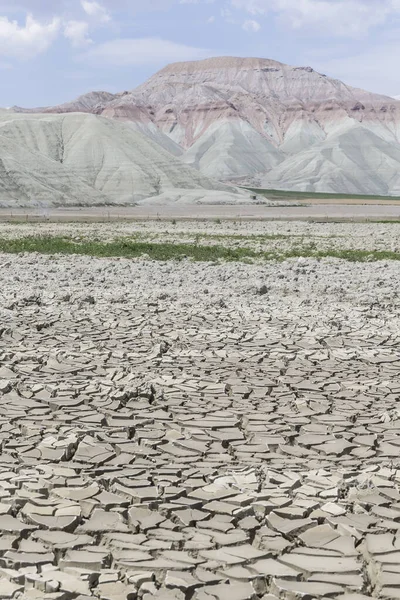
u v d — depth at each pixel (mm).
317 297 17750
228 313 14609
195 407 8375
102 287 19094
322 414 8203
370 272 23562
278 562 4840
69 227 56000
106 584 4508
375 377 9906
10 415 7922
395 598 4430
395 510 5621
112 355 10852
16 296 16547
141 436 7355
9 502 5637
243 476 6215
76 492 5836
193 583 4523
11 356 10703
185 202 140375
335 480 6164
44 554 4887
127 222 66812
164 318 14016
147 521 5391
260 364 10523
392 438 7418
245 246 35375
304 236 44500
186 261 27078
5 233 45500
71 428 7480
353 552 4957
